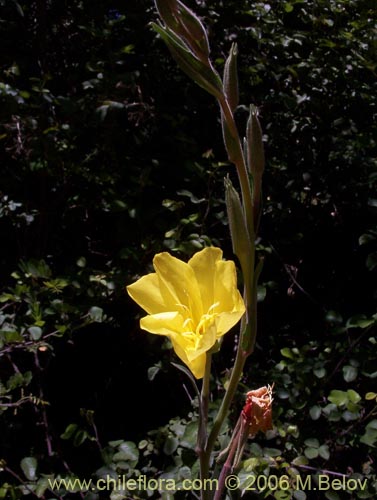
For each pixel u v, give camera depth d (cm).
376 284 83
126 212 77
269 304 84
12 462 70
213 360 76
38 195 81
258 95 86
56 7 85
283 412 68
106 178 76
